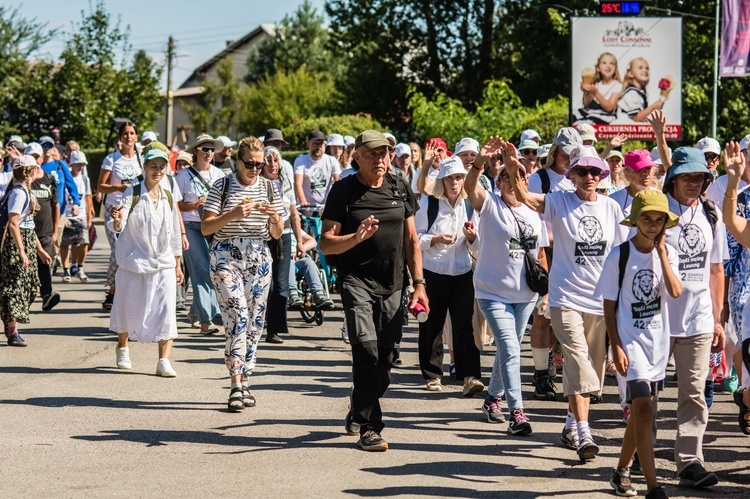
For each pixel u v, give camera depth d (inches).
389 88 2060.8
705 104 1493.6
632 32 1092.5
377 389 314.5
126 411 362.3
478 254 350.9
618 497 266.1
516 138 1208.2
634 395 259.8
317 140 631.8
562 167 389.4
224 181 373.1
